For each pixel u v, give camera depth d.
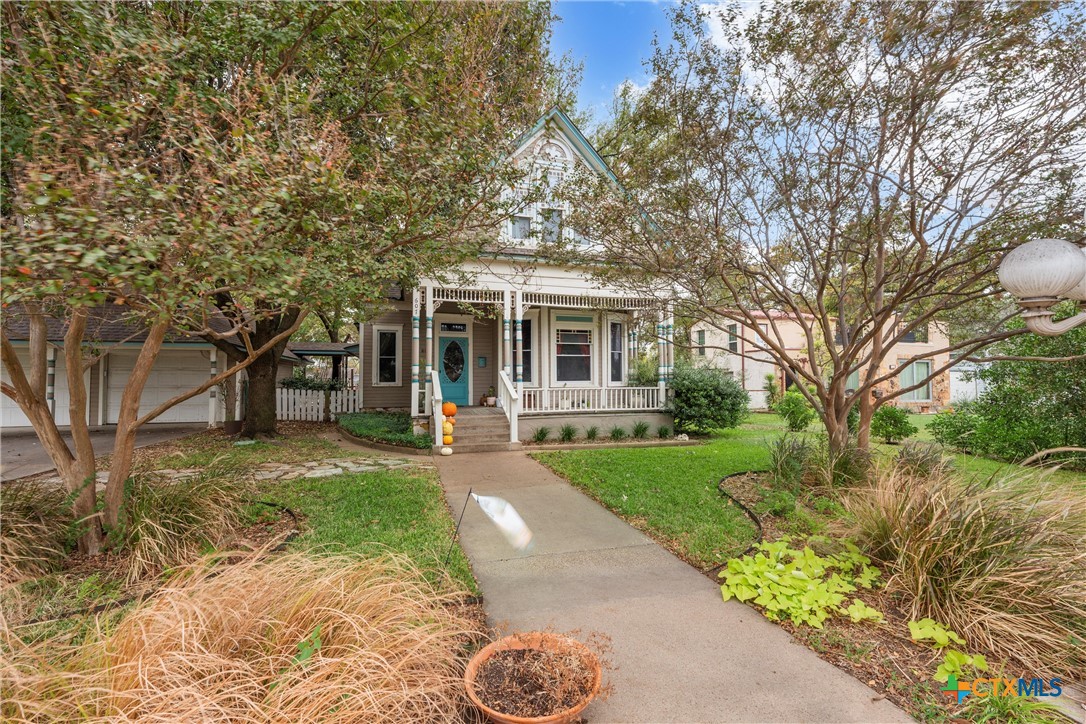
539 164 11.55
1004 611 3.13
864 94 5.29
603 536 5.05
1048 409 9.14
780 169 6.04
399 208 4.48
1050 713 2.46
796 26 5.33
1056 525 3.72
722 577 4.03
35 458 9.02
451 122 4.35
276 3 4.24
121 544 4.10
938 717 2.42
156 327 4.05
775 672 2.79
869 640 3.11
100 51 3.17
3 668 1.93
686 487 6.77
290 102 3.83
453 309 13.77
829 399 6.91
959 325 7.68
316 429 13.90
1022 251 3.35
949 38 4.65
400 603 2.73
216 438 11.42
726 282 6.33
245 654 2.32
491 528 5.23
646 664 2.85
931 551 3.54
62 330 12.91
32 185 2.12
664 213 6.43
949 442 10.74
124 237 2.22
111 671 2.07
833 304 8.64
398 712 2.04
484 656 2.62
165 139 3.42
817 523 5.02
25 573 3.58
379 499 6.05
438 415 10.05
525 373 13.38
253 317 3.62
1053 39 4.51
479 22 6.07
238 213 2.71
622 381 14.37
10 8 3.12
